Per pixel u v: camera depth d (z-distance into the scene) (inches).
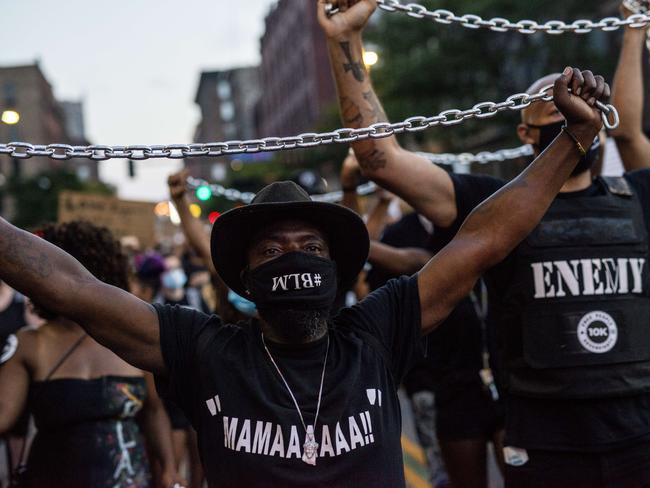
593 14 804.0
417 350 95.0
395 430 89.5
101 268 145.9
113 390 138.3
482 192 126.3
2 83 3129.9
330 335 92.7
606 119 94.0
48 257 87.2
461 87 888.9
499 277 122.2
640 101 144.1
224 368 88.9
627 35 144.4
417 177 123.0
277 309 87.8
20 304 274.8
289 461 84.5
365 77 121.9
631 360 117.4
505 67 890.7
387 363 92.4
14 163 2992.1
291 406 86.1
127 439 139.2
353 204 187.0
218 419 87.4
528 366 119.0
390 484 86.7
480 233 95.2
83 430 135.7
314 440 85.0
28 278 85.7
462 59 860.6
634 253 120.9
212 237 92.7
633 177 127.7
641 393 117.6
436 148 1018.1
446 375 183.6
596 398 115.8
